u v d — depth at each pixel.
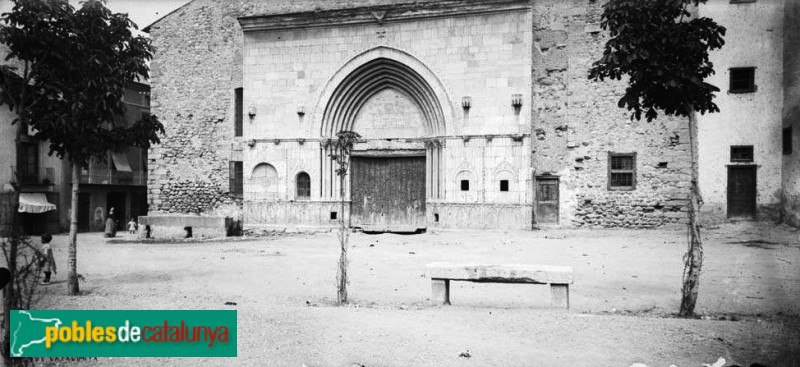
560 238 17.02
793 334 3.92
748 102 17.11
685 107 7.77
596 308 7.80
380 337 6.30
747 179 17.30
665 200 19.31
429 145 20.62
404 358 5.61
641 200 19.58
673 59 7.56
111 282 10.67
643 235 17.44
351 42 21.16
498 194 19.48
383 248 15.71
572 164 20.31
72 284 9.39
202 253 15.50
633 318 6.98
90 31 9.30
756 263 11.23
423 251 14.76
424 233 19.98
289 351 5.86
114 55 9.94
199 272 11.84
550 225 20.44
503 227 19.36
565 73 20.39
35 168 28.97
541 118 20.61
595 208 20.06
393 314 7.41
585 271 10.96
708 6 17.23
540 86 20.64
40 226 29.14
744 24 16.95
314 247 16.44
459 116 19.95
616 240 16.27
